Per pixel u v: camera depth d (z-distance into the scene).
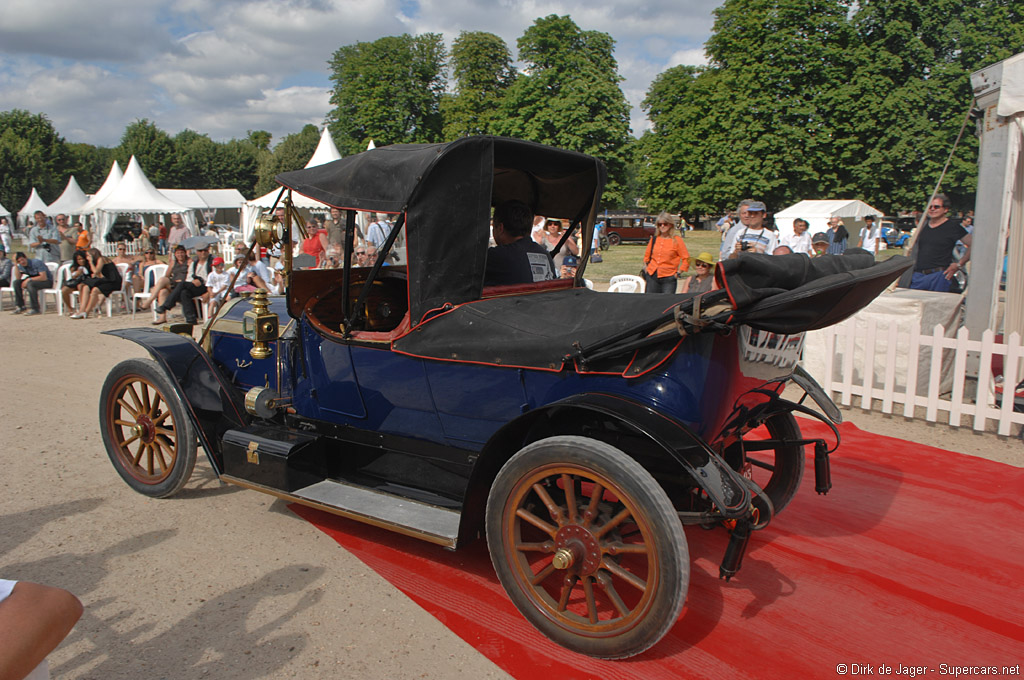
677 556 2.21
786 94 28.48
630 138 35.69
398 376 3.05
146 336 3.79
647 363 2.42
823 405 3.27
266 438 3.35
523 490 2.54
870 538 3.37
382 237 3.86
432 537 2.74
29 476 4.14
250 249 3.58
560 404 2.44
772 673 2.36
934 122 26.41
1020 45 26.59
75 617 1.32
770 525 3.54
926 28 27.59
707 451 2.36
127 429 4.98
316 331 3.32
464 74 43.69
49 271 11.45
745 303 2.14
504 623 2.65
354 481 3.38
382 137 44.25
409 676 2.33
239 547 3.26
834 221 11.95
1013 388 4.85
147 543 3.29
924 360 5.68
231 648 2.47
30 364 7.34
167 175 70.44
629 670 2.37
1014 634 2.58
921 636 2.57
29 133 58.72
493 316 2.86
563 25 36.34
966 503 3.78
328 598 2.81
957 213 25.75
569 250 6.83
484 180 2.92
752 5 28.56
